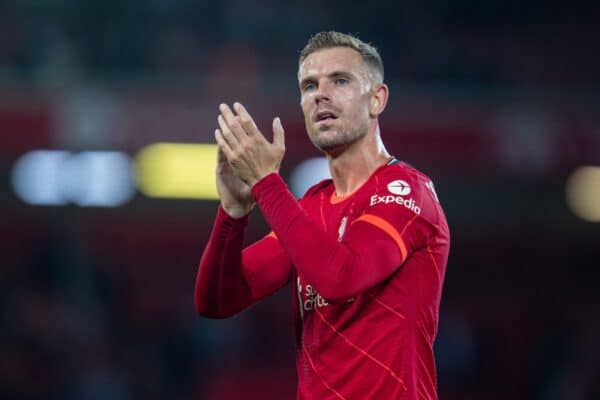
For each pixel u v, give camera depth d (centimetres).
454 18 6731
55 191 4581
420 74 5959
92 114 4541
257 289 1488
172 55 5709
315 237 1263
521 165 4944
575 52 6488
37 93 4544
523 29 6650
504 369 5209
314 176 4700
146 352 4653
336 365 1349
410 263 1345
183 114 4622
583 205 5075
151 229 4919
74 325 4541
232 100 4684
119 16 5738
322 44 1427
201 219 4969
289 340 5025
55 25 5619
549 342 5009
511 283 5344
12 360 4306
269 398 4834
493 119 4956
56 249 4716
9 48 5300
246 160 1326
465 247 5303
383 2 6481
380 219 1314
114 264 4859
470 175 4988
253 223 5003
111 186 4588
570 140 4966
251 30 6009
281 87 4816
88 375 4378
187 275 4962
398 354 1324
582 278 5391
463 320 5172
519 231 5272
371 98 1426
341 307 1353
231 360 4769
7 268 4662
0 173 4562
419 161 4888
